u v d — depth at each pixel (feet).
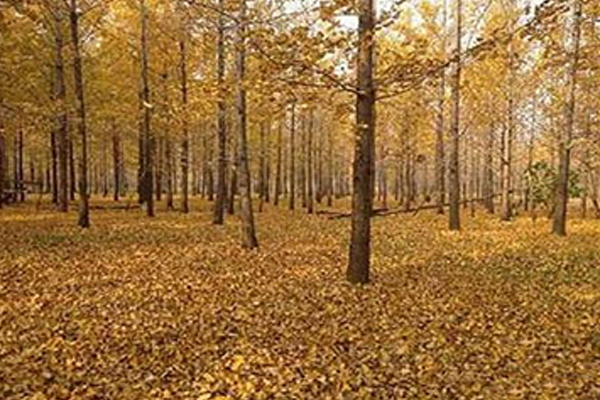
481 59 32.45
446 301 31.09
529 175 89.76
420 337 24.67
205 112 57.57
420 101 80.43
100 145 138.21
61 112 57.11
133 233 60.44
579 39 56.24
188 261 43.32
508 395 18.61
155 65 91.35
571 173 95.50
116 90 93.76
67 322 26.48
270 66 32.01
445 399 18.43
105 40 90.17
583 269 40.29
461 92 73.61
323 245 53.47
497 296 32.24
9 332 24.64
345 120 35.40
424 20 77.87
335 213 99.14
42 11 61.21
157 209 99.30
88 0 66.85
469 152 155.43
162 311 28.73
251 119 53.21
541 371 20.80
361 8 32.53
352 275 35.76
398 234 63.52
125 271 38.96
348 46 31.96
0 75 70.64
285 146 165.78
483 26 78.59
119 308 29.19
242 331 25.57
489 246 52.90
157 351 22.74
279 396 18.42
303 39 31.09
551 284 35.45
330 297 31.91
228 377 19.97
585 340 24.26
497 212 112.37
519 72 80.69
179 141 116.67
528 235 62.64
